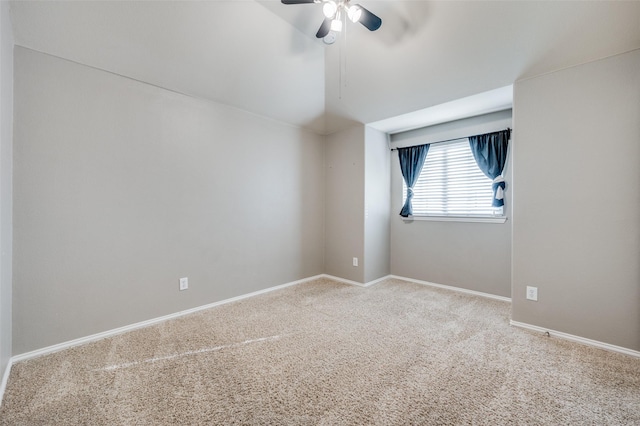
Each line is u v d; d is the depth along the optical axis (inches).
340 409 58.8
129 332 94.7
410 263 161.0
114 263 93.0
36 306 78.8
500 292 129.6
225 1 86.1
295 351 82.6
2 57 62.1
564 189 89.4
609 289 82.5
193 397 62.3
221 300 122.2
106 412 57.8
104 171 90.4
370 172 154.2
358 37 104.0
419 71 107.7
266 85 120.7
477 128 136.2
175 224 107.7
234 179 126.7
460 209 143.1
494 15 82.1
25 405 59.6
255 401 61.2
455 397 62.4
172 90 105.9
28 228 77.3
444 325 100.7
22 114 76.0
